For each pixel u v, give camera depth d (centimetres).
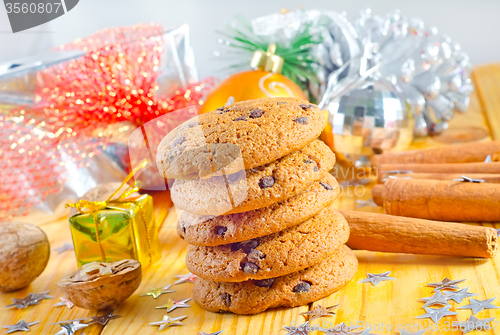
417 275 34
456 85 48
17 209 38
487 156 42
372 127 42
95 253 36
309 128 31
